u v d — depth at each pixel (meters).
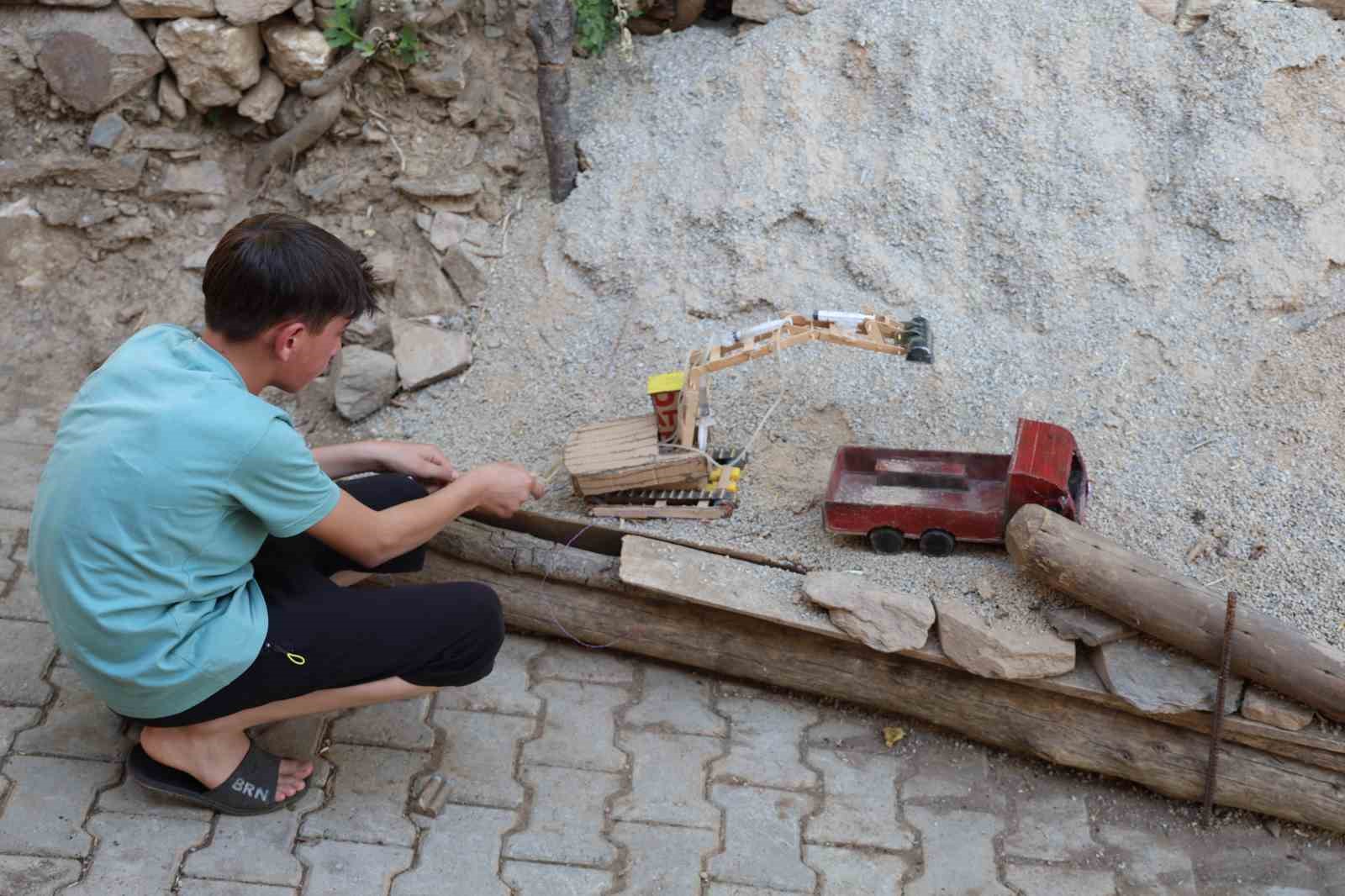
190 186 4.45
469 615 2.77
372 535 2.71
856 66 4.20
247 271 2.48
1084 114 4.02
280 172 4.53
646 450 3.34
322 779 3.03
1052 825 3.03
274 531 2.58
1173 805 3.08
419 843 2.90
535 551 3.32
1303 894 2.88
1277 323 3.74
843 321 3.20
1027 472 3.02
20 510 3.67
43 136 4.42
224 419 2.46
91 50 4.29
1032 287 3.86
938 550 3.19
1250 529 3.28
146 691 2.58
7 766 2.97
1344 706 2.74
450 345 4.02
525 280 4.20
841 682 3.21
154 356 2.56
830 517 3.18
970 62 4.10
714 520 3.37
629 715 3.25
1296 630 2.79
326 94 4.41
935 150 4.04
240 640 2.60
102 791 2.94
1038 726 3.07
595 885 2.83
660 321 3.99
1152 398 3.64
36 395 4.08
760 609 3.09
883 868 2.91
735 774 3.11
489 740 3.16
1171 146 3.97
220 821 2.90
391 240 4.34
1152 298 3.82
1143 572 2.88
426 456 3.21
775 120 4.18
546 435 3.74
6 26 4.31
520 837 2.92
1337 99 3.93
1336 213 3.82
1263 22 4.00
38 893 2.70
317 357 2.69
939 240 3.96
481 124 4.47
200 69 4.32
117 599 2.49
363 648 2.71
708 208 4.09
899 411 3.70
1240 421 3.56
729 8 4.61
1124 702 2.95
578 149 4.34
